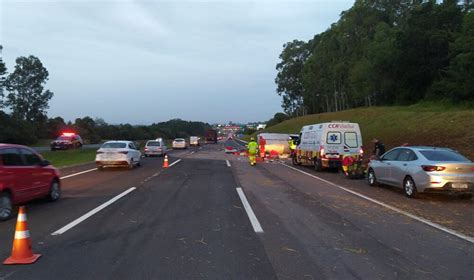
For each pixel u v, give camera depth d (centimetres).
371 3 7356
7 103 11094
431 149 1348
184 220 955
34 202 1204
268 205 1161
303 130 2577
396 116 4434
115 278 575
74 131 10169
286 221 949
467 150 2348
